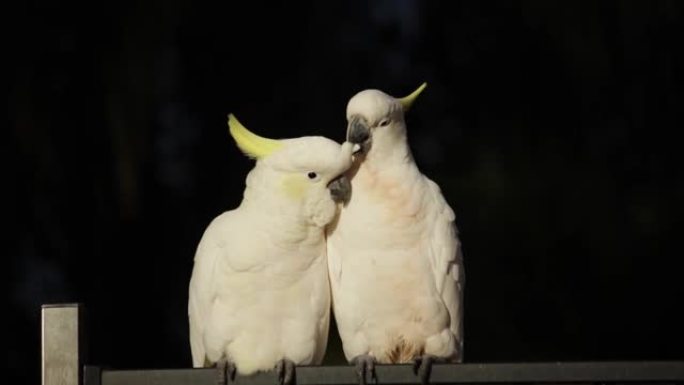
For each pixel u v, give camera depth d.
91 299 14.18
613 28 14.88
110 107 14.23
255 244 8.02
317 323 8.14
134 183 14.24
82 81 14.22
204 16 14.56
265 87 14.77
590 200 14.40
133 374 7.05
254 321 8.04
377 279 8.23
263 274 8.03
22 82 14.11
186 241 14.39
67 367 7.02
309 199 8.01
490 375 6.98
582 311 14.06
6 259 14.05
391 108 8.33
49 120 14.16
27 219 14.11
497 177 14.45
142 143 14.27
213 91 14.62
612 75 14.89
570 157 14.69
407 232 8.28
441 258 8.38
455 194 14.31
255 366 8.05
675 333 14.09
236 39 14.70
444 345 8.35
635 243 14.28
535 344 13.92
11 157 14.09
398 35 15.12
